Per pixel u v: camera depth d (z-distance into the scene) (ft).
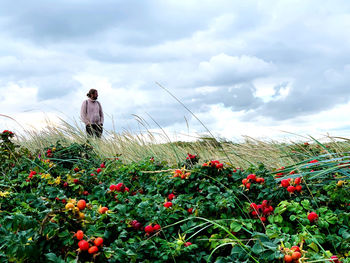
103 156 19.03
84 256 5.97
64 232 6.15
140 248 7.17
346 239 7.81
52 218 6.39
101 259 5.95
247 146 17.42
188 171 11.35
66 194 11.00
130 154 19.95
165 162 14.40
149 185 12.39
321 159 13.24
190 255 7.52
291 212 8.86
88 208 7.47
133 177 13.16
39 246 5.73
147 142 20.56
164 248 7.33
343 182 10.87
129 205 8.68
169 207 8.91
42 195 10.36
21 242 5.55
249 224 7.86
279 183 11.35
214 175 10.97
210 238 7.98
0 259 5.63
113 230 7.34
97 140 22.56
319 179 12.10
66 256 5.99
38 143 21.67
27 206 8.13
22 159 16.37
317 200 9.78
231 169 11.88
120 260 6.10
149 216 8.29
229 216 8.80
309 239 7.30
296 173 12.06
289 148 17.84
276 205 9.77
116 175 13.97
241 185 10.11
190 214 8.97
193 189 10.89
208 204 9.04
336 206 10.09
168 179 11.72
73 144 18.26
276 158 16.79
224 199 9.02
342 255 7.66
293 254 5.99
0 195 9.86
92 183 12.96
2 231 5.84
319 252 7.10
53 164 14.71
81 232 6.19
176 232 8.61
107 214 7.45
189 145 19.42
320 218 8.39
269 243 6.40
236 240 7.16
